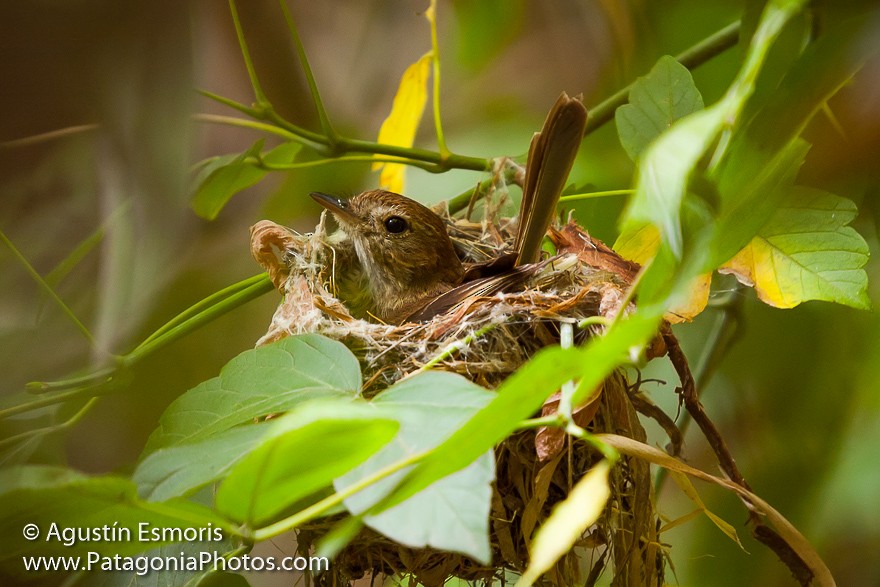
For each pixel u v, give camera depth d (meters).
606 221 2.38
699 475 2.31
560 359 1.79
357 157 2.37
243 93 2.45
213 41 2.45
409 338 2.34
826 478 2.39
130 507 1.99
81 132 2.31
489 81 2.46
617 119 2.33
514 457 2.33
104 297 2.34
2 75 2.30
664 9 2.40
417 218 2.39
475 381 2.34
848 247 2.33
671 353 2.34
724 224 2.29
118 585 2.32
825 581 2.31
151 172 2.31
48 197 2.32
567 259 2.35
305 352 2.31
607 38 2.43
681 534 2.40
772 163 2.30
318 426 1.75
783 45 2.33
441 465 1.90
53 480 1.89
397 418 1.78
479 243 2.40
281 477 1.88
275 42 2.45
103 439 2.42
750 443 2.40
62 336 2.34
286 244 2.36
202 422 2.31
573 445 2.33
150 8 2.30
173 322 2.35
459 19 2.46
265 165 2.36
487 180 2.39
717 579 2.39
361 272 2.39
